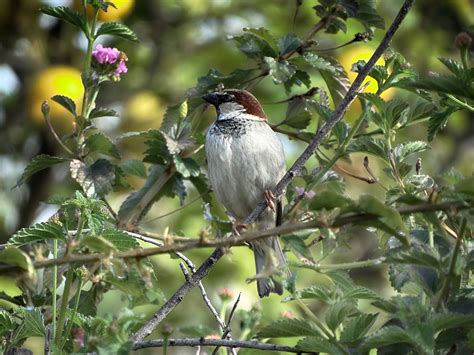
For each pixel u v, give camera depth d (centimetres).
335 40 1433
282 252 793
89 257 502
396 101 693
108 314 549
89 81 784
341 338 558
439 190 527
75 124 793
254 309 750
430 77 569
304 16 1515
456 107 670
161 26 1535
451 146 1716
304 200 732
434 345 518
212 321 1264
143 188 891
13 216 1467
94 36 785
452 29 1655
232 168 896
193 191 1374
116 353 506
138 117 1423
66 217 626
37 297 693
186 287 646
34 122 1365
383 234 676
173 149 820
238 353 708
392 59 702
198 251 1299
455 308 557
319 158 855
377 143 706
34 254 515
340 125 734
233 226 770
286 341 911
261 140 898
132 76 1497
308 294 571
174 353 1232
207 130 924
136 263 504
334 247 625
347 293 568
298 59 870
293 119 902
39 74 1333
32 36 1448
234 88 917
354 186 1424
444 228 586
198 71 1510
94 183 784
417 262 532
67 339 639
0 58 1433
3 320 630
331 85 881
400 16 674
